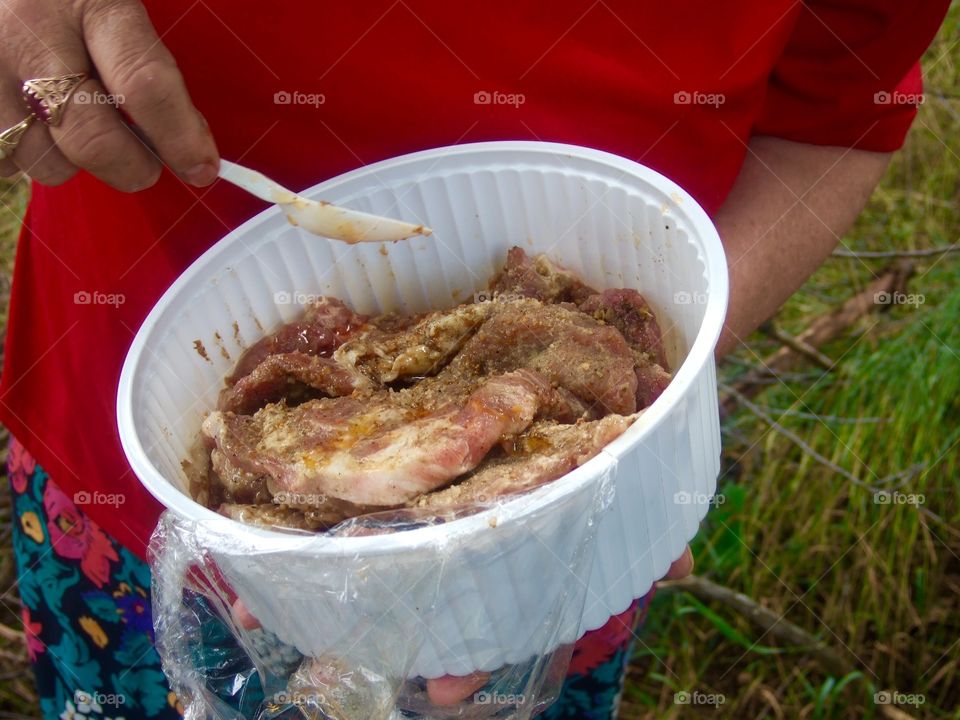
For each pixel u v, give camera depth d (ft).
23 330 1.88
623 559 1.37
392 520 1.32
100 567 1.90
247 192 1.65
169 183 1.62
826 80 1.79
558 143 1.60
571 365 1.46
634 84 1.59
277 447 1.43
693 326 1.51
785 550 2.82
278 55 1.53
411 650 1.32
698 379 1.32
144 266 1.69
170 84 1.33
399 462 1.34
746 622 2.76
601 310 1.58
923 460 2.86
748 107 1.69
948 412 2.93
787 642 2.71
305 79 1.55
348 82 1.55
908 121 1.88
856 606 2.75
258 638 1.47
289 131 1.60
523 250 1.66
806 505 2.85
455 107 1.59
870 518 2.80
